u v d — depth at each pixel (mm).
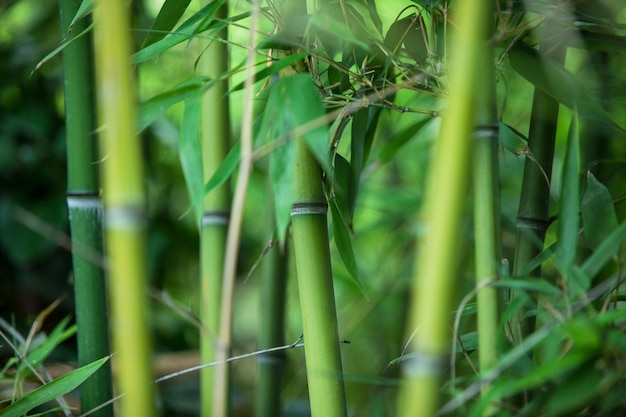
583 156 1812
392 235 2594
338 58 1782
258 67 1804
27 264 2367
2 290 2428
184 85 1480
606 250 1426
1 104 2412
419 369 1315
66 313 2439
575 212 1451
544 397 1410
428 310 1312
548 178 1636
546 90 1552
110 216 1316
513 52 1572
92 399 1684
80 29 1668
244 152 1385
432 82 1570
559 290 1420
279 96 1429
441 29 1575
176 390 2166
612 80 1783
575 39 1606
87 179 1680
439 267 1309
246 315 3141
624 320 1431
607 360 1386
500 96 2109
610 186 1826
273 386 1973
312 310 1542
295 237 1548
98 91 1725
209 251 1743
